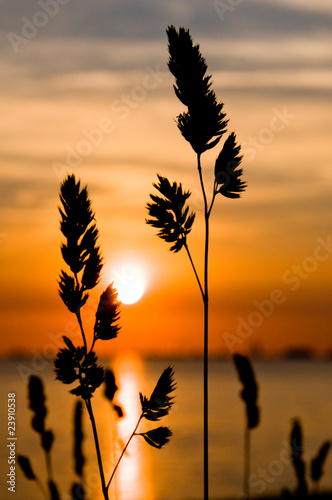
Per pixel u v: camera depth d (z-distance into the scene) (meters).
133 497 28.80
